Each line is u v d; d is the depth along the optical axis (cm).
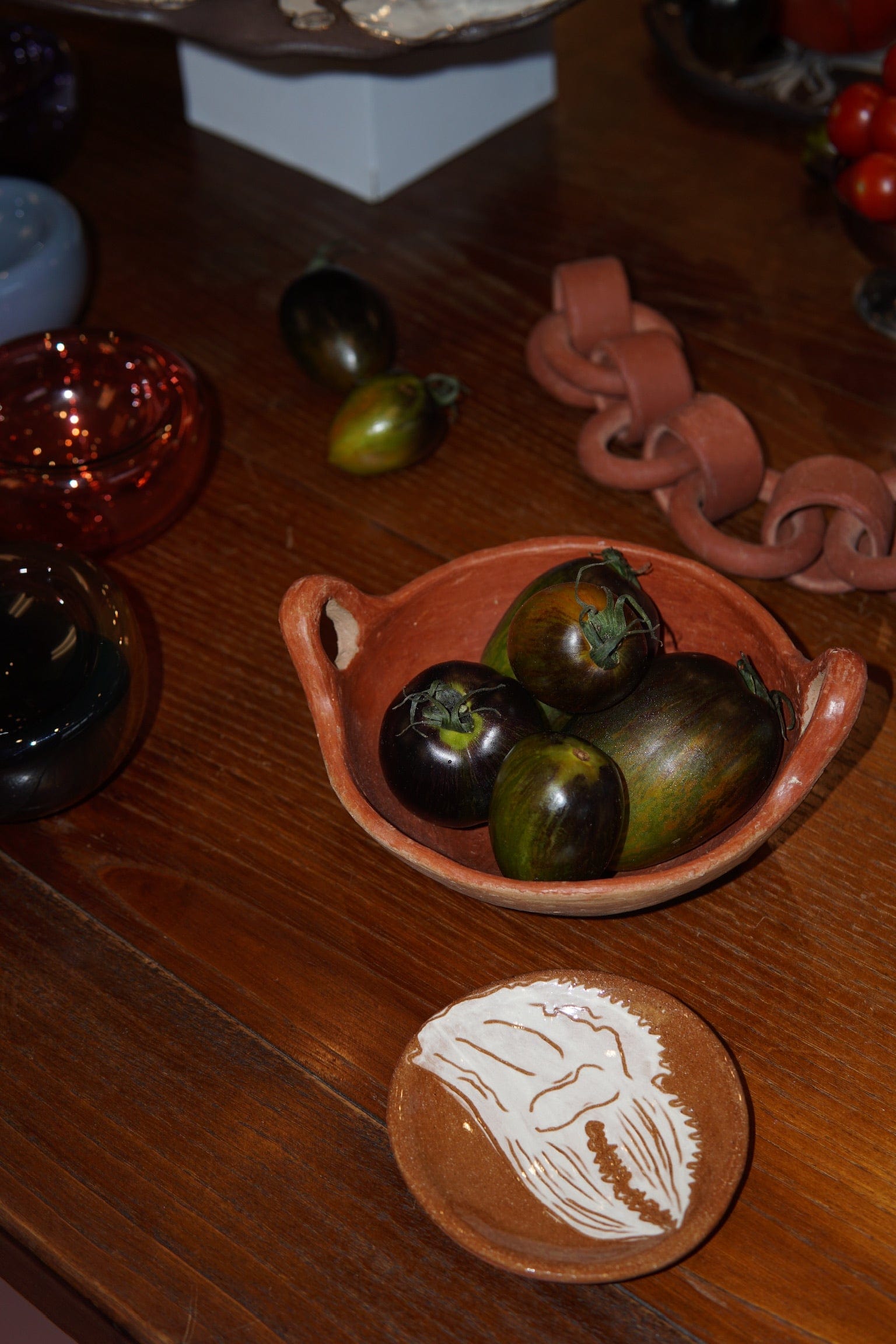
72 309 80
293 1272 54
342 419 75
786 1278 54
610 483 73
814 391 80
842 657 56
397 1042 59
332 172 95
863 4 88
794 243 88
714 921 61
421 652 64
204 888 63
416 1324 53
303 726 68
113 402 76
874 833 63
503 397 81
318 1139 57
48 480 69
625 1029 55
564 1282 50
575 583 57
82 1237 55
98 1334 56
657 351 73
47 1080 59
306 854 64
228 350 84
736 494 71
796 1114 57
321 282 79
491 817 56
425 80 91
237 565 74
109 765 63
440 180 95
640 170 94
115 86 107
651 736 56
